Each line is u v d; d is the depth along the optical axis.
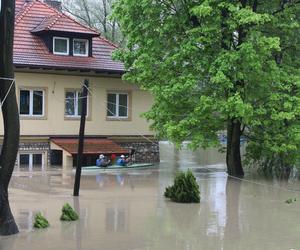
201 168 30.55
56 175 25.52
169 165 32.09
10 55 13.25
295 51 26.09
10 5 13.18
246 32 23.41
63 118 30.86
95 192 20.39
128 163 30.77
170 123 24.27
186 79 23.41
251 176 26.45
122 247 12.31
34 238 12.96
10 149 13.18
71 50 31.17
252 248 12.43
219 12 22.97
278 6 25.00
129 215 16.05
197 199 18.48
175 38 25.03
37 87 30.08
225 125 25.53
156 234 13.69
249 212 16.91
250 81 23.48
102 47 32.81
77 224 14.66
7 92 13.21
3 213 13.26
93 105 31.75
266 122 24.05
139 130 33.19
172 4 24.97
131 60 26.25
